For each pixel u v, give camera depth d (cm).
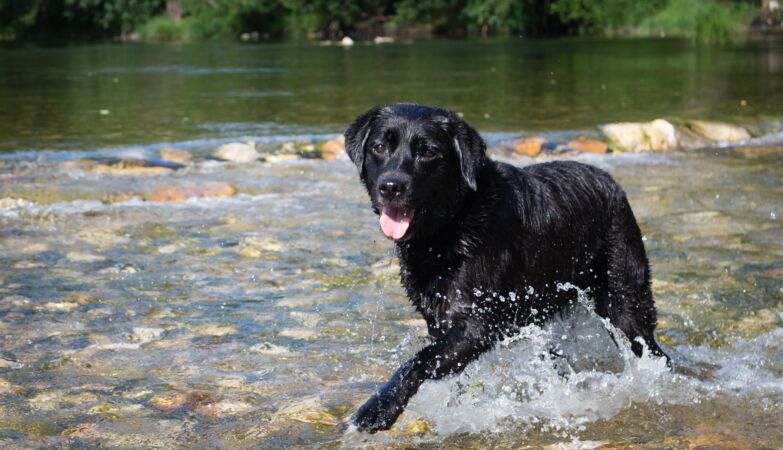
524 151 1146
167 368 507
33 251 739
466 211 454
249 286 654
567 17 4528
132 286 652
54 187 952
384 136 456
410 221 445
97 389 477
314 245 761
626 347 516
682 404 464
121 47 3712
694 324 577
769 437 422
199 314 596
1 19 4966
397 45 3659
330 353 532
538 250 475
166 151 1124
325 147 1171
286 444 419
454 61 2662
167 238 784
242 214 869
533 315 489
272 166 1084
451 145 452
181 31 5044
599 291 518
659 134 1218
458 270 450
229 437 425
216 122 1395
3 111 1525
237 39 4553
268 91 1839
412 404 466
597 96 1700
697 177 1019
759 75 2022
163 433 428
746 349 540
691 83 1886
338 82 2020
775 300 617
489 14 4744
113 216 858
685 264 698
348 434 429
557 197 490
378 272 688
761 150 1186
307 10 5088
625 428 437
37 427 432
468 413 456
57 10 5106
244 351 533
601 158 1131
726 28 3441
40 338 549
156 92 1831
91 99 1706
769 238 769
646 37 3900
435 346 441
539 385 492
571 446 418
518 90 1820
